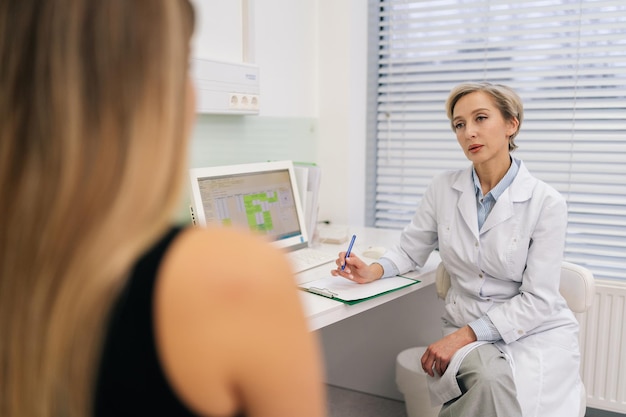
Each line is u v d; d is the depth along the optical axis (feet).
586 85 7.81
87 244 1.39
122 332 1.42
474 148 5.90
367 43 9.20
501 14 8.27
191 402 1.42
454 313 6.23
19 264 1.40
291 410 1.50
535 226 5.74
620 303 7.36
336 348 8.74
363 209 9.57
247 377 1.45
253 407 1.49
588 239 8.01
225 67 6.68
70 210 1.39
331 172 9.11
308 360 1.54
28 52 1.43
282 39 8.16
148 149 1.46
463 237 6.10
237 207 6.26
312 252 6.86
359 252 7.19
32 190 1.39
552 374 5.47
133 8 1.47
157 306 1.41
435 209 6.52
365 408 8.14
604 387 7.57
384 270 6.20
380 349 8.38
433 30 8.86
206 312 1.40
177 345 1.40
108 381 1.43
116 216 1.41
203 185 5.90
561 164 8.14
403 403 8.29
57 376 1.42
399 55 9.34
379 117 9.52
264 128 7.95
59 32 1.42
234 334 1.41
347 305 5.12
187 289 1.41
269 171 6.79
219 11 6.92
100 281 1.39
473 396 5.15
